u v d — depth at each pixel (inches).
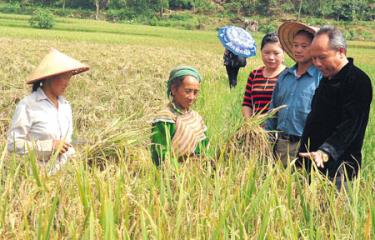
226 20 5236.2
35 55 930.7
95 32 3031.5
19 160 203.8
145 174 189.8
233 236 149.3
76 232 146.3
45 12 3218.5
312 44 198.4
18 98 435.2
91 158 200.7
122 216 155.8
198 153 218.8
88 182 163.2
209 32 3981.3
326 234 163.6
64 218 156.9
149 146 210.7
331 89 200.8
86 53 1095.0
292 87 239.6
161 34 3255.4
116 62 836.0
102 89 516.7
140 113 380.8
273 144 230.2
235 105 382.6
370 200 170.9
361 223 169.2
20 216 155.3
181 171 188.9
